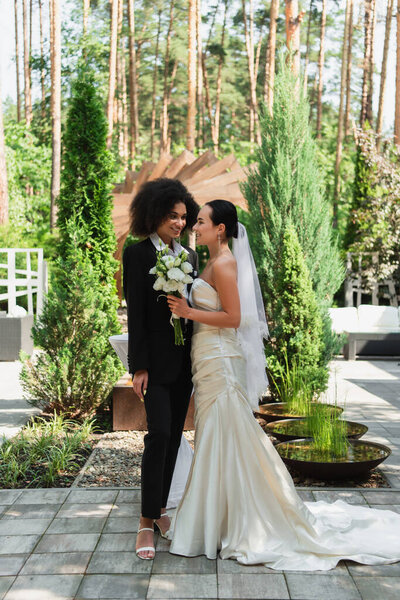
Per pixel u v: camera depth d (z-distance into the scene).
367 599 2.67
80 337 5.68
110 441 5.16
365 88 22.14
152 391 3.19
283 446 4.58
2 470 4.38
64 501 3.79
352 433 4.84
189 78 19.70
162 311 3.22
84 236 6.12
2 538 3.26
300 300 6.07
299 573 2.91
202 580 2.83
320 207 6.68
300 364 6.02
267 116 6.91
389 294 12.65
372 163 12.59
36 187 20.12
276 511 3.18
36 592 2.71
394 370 9.20
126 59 37.28
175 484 3.80
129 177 13.82
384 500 3.82
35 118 27.31
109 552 3.10
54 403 5.66
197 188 11.39
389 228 12.41
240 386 3.23
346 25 23.92
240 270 3.43
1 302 12.59
